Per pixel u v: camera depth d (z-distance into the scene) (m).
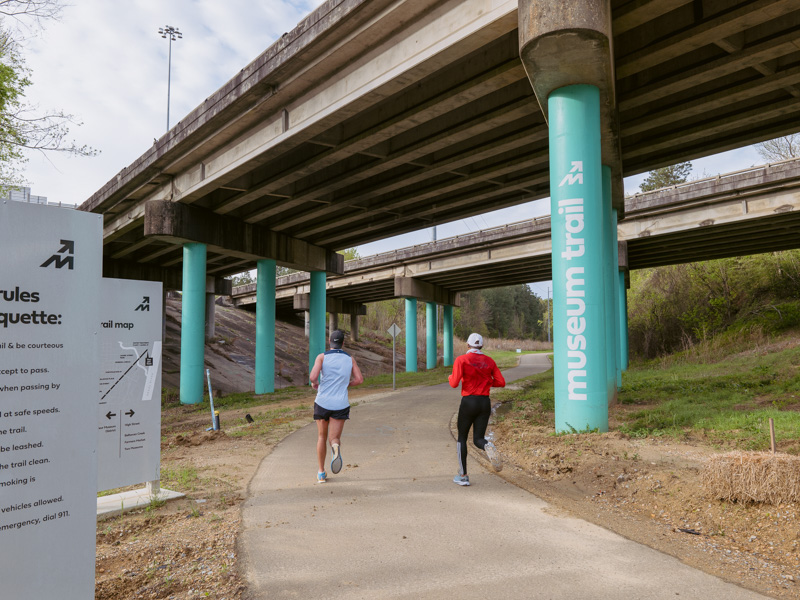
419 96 13.84
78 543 2.63
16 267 2.45
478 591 3.58
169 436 12.34
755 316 35.34
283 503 5.71
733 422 9.44
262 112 15.98
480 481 6.60
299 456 8.49
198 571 4.00
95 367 2.73
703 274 41.03
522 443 8.77
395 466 7.50
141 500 5.97
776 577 3.87
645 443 8.13
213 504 5.91
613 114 10.91
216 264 34.78
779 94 13.69
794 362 21.86
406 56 11.73
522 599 3.46
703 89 13.55
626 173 18.88
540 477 6.95
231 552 4.32
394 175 19.12
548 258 33.12
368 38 12.30
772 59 11.91
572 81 9.46
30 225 2.50
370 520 5.06
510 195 22.36
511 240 33.19
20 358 2.45
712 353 32.91
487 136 16.17
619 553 4.25
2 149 16.11
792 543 4.36
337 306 55.94
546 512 5.30
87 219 2.73
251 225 24.64
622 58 11.67
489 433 10.34
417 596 3.51
